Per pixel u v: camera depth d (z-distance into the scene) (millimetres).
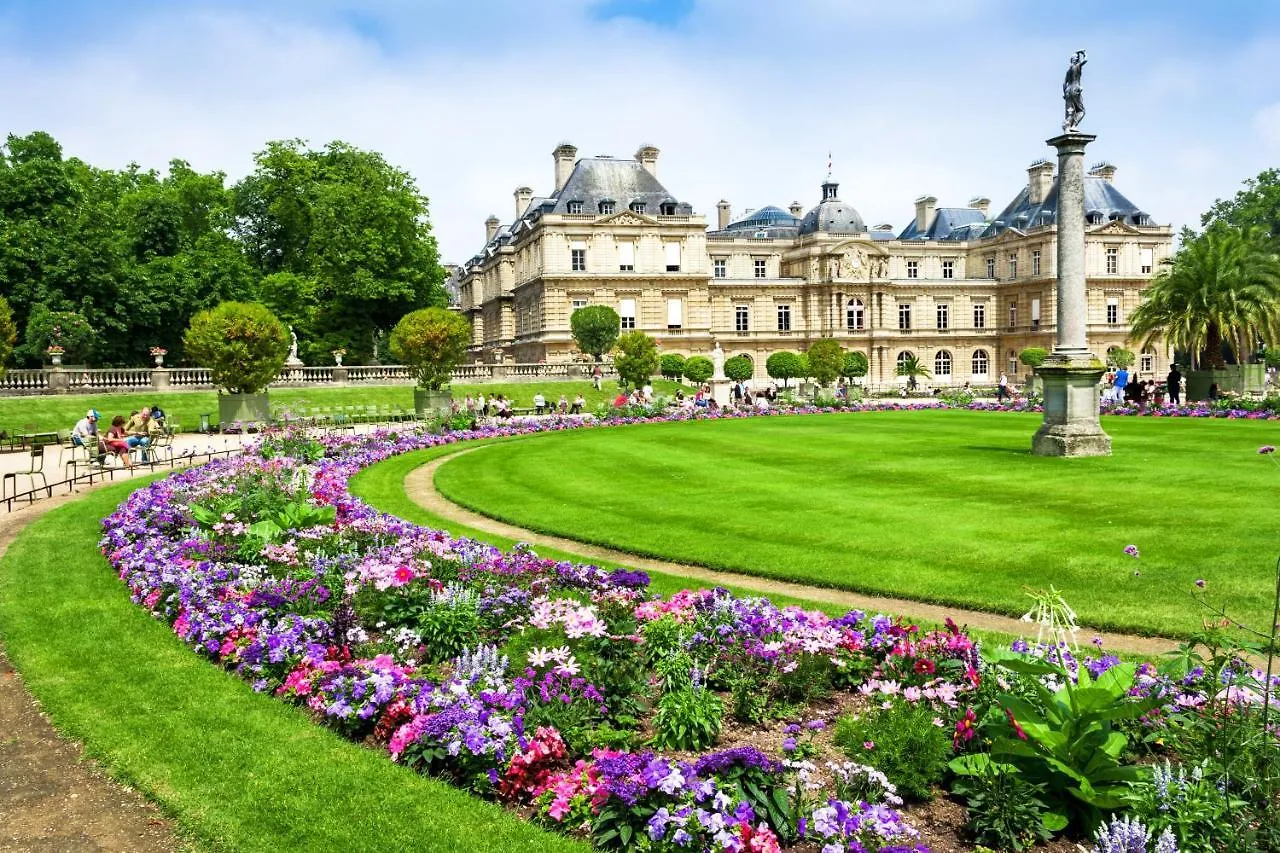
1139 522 16016
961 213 116188
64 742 8195
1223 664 7113
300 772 7340
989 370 104688
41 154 58406
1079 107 25547
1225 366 48812
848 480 22203
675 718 7656
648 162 92312
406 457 30672
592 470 25672
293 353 64000
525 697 7973
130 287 57438
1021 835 6137
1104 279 95125
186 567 12273
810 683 8555
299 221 71250
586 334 71625
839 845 5742
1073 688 6473
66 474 26375
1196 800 5559
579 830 6484
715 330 94500
